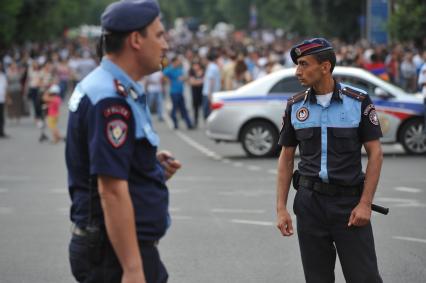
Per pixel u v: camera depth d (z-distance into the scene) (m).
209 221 14.82
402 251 12.42
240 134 25.42
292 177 8.04
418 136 24.78
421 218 14.95
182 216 15.30
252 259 12.05
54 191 18.75
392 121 24.67
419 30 41.19
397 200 16.89
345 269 7.74
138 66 5.68
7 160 25.44
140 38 5.62
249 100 25.31
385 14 46.75
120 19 5.58
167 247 12.80
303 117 7.81
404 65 42.47
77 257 5.75
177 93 36.84
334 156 7.71
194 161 24.48
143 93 5.68
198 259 12.05
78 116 5.57
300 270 11.44
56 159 25.67
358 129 7.73
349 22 71.00
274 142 25.20
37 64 43.66
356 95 7.75
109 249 5.68
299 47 7.71
